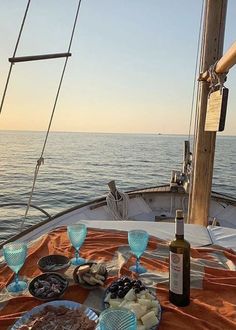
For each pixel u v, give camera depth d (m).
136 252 1.40
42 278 1.27
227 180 17.14
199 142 2.71
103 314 0.85
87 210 3.42
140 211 3.92
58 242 1.71
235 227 3.48
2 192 12.58
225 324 1.06
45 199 11.56
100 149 45.28
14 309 1.13
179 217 1.14
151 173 20.02
